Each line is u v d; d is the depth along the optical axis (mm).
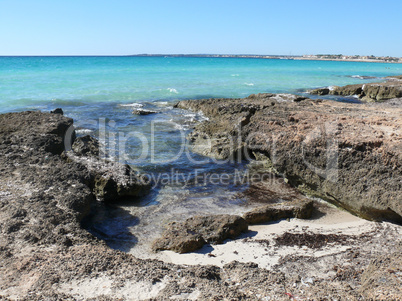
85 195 8234
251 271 5809
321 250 7113
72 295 4914
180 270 5758
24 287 5051
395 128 10688
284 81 43906
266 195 10211
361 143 9031
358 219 8781
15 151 10312
